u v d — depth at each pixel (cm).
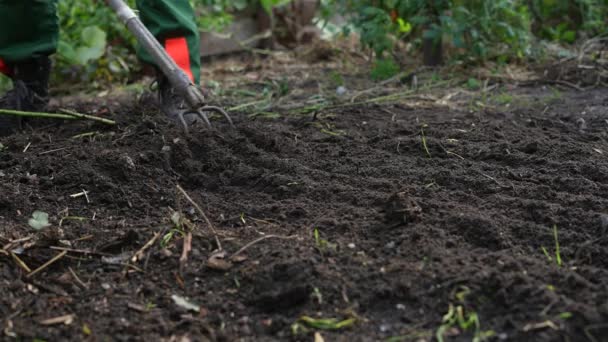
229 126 292
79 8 458
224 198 243
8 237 215
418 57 473
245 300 185
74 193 243
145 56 302
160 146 271
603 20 515
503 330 169
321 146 286
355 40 519
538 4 508
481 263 191
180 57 303
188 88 260
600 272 187
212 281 193
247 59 512
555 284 181
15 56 301
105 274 198
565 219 216
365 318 177
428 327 173
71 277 197
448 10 442
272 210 229
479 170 254
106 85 443
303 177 250
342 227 213
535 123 316
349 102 365
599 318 166
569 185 242
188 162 260
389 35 487
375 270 190
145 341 171
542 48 457
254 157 266
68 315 180
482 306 176
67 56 410
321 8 517
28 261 203
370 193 235
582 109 344
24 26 300
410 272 187
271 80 428
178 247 208
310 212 225
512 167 263
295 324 175
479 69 434
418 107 355
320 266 191
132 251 208
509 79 412
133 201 238
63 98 411
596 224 212
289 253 197
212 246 208
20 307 183
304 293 182
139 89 410
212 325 177
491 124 311
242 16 529
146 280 195
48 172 257
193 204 232
